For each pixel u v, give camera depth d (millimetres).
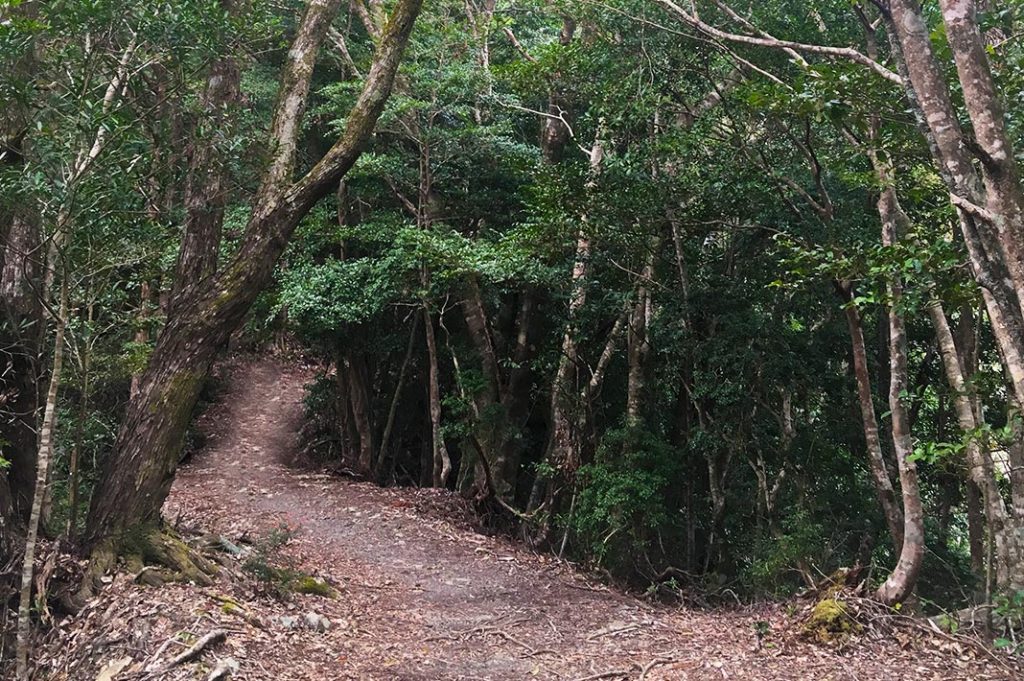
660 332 10672
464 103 14922
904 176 8047
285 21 14469
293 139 7695
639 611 8664
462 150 14180
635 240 10547
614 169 9930
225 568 6938
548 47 11641
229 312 7086
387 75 7941
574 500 11797
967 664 6137
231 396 21062
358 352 15898
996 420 10016
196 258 7371
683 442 11867
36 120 5559
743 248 10602
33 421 6789
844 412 11844
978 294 5242
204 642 5301
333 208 15930
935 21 7980
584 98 12016
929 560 10227
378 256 15273
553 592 9352
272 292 15203
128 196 5680
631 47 9703
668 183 9883
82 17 5457
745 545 10812
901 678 5848
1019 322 4254
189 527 8617
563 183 10148
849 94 6262
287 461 16781
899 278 5559
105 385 10227
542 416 14758
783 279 9898
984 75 4035
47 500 6836
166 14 5730
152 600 5883
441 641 7043
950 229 7684
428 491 13930
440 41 14039
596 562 10844
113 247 6090
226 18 6098
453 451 15844
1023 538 7523
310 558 9109
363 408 16094
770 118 8633
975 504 10227
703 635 7402
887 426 11609
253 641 5734
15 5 5312
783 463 11031
